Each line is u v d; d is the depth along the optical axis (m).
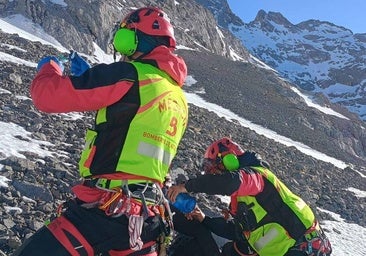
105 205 3.79
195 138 20.19
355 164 42.88
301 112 60.25
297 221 5.74
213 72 64.94
